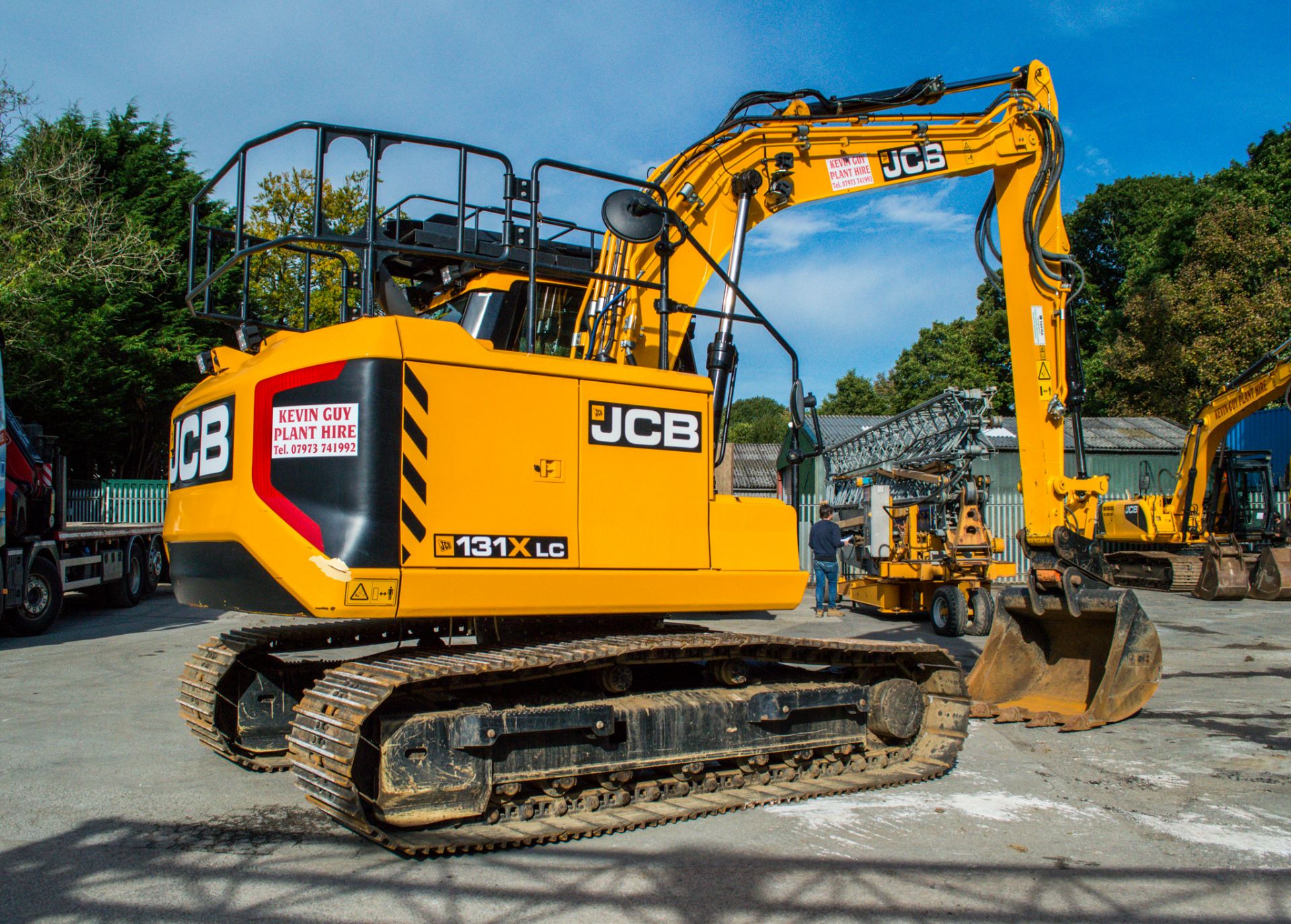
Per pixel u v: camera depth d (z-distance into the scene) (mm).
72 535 11812
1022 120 7395
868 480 15141
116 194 26047
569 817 4293
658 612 4605
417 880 3688
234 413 4172
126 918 3322
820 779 5090
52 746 5789
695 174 6090
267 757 5457
